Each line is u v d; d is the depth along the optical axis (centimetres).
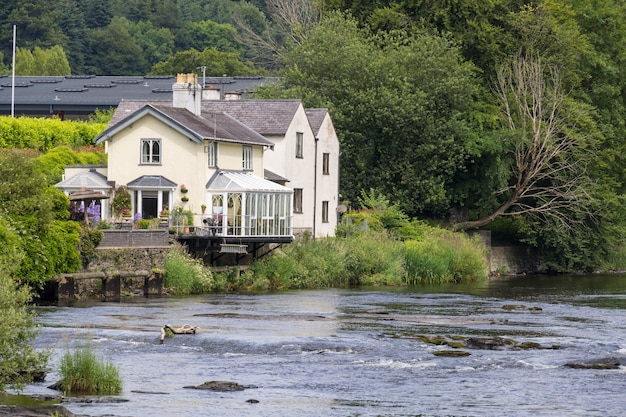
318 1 11612
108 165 8094
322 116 9594
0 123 8488
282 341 4784
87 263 6550
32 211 6075
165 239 7212
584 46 10838
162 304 6309
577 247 10681
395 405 3719
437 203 10119
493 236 11088
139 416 3428
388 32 10869
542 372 4353
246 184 7950
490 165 10200
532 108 10438
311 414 3553
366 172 10206
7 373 3512
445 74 10194
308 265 8075
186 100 8375
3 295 3456
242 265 7794
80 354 3894
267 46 17275
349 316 5916
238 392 3847
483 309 6531
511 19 10669
